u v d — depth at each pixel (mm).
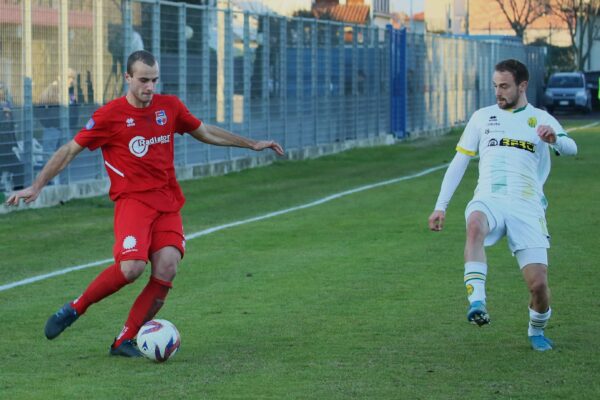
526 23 189125
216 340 20781
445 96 106688
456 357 19234
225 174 59531
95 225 38844
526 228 19031
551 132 18375
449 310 23531
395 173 61062
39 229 37656
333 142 77562
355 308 23828
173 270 19391
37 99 43312
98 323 22531
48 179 19016
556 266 29312
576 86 145250
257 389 17047
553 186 51594
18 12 41750
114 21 48062
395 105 91000
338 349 19891
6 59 41219
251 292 25844
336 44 77688
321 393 16797
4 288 26625
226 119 60406
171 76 53469
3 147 41344
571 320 22406
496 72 19375
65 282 27547
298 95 70938
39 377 17953
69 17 44938
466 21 181500
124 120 19000
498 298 24938
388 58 88938
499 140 19391
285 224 38969
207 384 17375
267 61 65812
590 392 16875
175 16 53656
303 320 22562
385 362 18859
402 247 33125
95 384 17438
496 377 17812
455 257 31062
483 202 19109
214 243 34250
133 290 26344
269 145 20484
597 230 36594
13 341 20875
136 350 19484
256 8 113000
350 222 39344
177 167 55531
